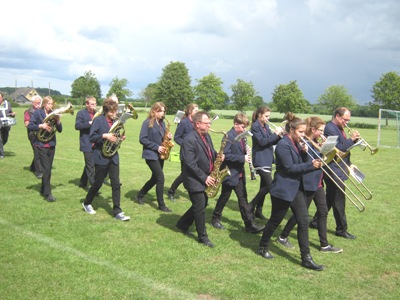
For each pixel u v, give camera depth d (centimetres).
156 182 775
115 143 688
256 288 470
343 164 690
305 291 471
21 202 774
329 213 830
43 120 785
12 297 418
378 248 636
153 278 482
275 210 552
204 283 476
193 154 584
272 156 731
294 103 7769
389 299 465
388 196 1008
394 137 3406
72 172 1106
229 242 625
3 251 534
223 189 685
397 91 6000
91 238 604
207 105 9712
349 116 662
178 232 656
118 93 9712
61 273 480
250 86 9294
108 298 429
